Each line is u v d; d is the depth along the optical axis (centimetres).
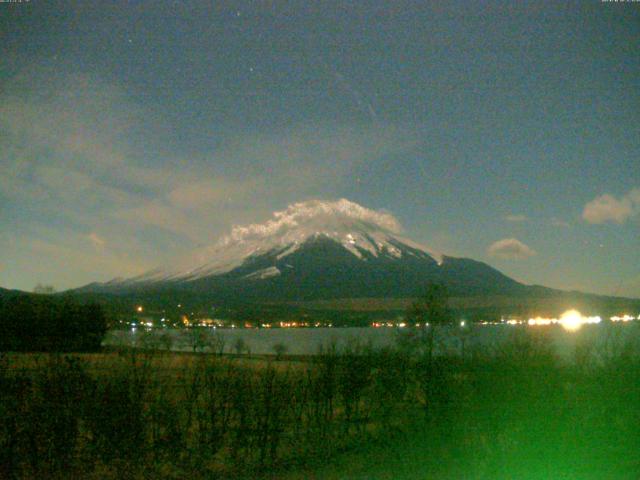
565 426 1227
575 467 1102
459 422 1294
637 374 1345
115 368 1325
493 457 1145
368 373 1630
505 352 1355
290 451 1352
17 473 1089
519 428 1228
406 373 1593
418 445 1270
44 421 1102
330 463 1246
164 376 1485
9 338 3062
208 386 1453
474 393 1305
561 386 1306
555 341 1467
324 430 1479
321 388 1587
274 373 1512
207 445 1279
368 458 1266
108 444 1138
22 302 3706
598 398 1320
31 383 1152
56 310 3728
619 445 1221
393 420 1565
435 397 1412
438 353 1540
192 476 1161
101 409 1133
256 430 1358
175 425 1274
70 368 1173
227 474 1178
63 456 1116
